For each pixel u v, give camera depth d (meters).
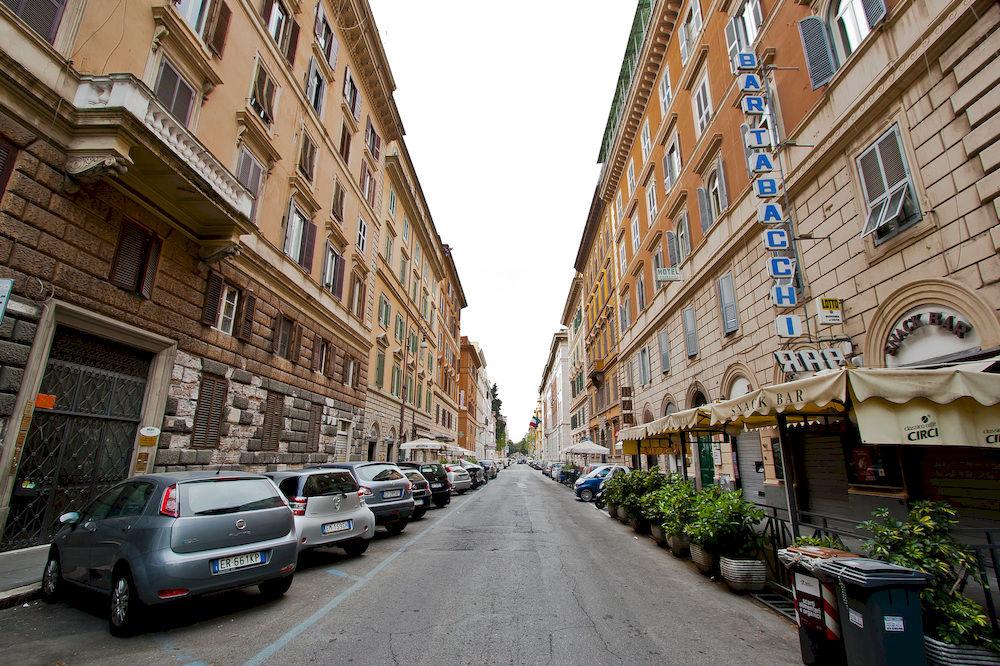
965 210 6.49
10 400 7.18
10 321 7.18
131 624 4.78
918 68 7.22
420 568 7.86
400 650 4.51
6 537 7.34
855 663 3.70
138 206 9.55
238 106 13.13
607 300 33.12
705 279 15.61
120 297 9.16
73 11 8.23
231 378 12.61
